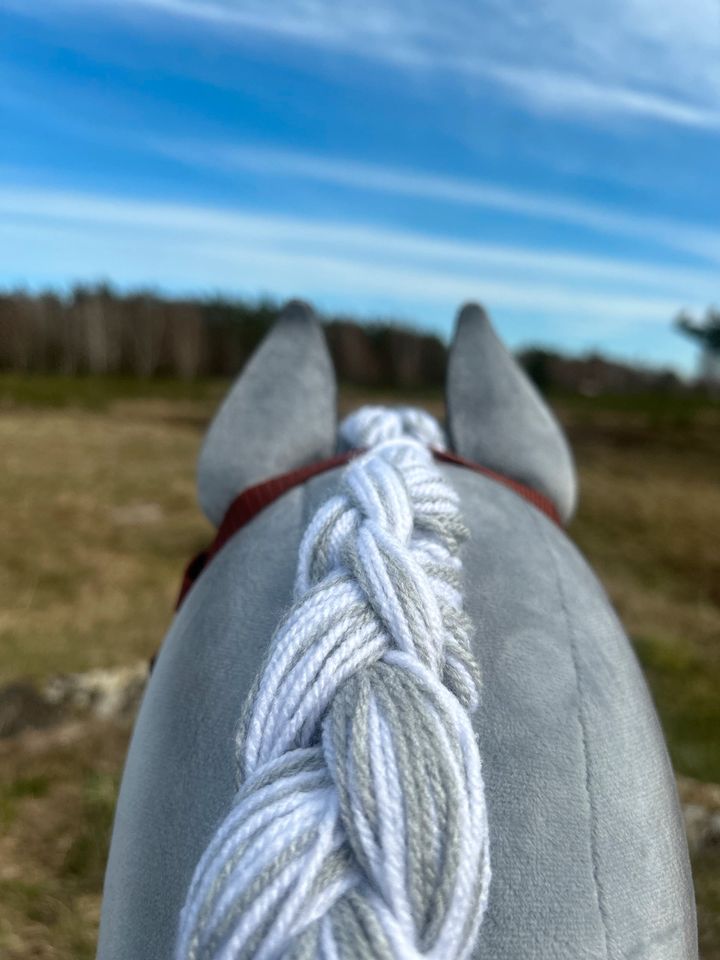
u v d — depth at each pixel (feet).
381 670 2.30
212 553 3.82
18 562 20.25
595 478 35.68
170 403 62.18
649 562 23.59
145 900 2.63
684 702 13.50
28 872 8.47
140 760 3.08
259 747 2.31
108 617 16.75
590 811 2.56
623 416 55.57
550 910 2.34
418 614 2.39
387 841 1.96
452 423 4.29
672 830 2.75
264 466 3.99
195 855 2.57
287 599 3.05
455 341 4.58
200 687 3.00
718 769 11.00
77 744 11.15
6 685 12.25
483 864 2.03
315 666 2.32
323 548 2.71
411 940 1.91
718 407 63.82
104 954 2.73
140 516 25.90
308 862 1.96
